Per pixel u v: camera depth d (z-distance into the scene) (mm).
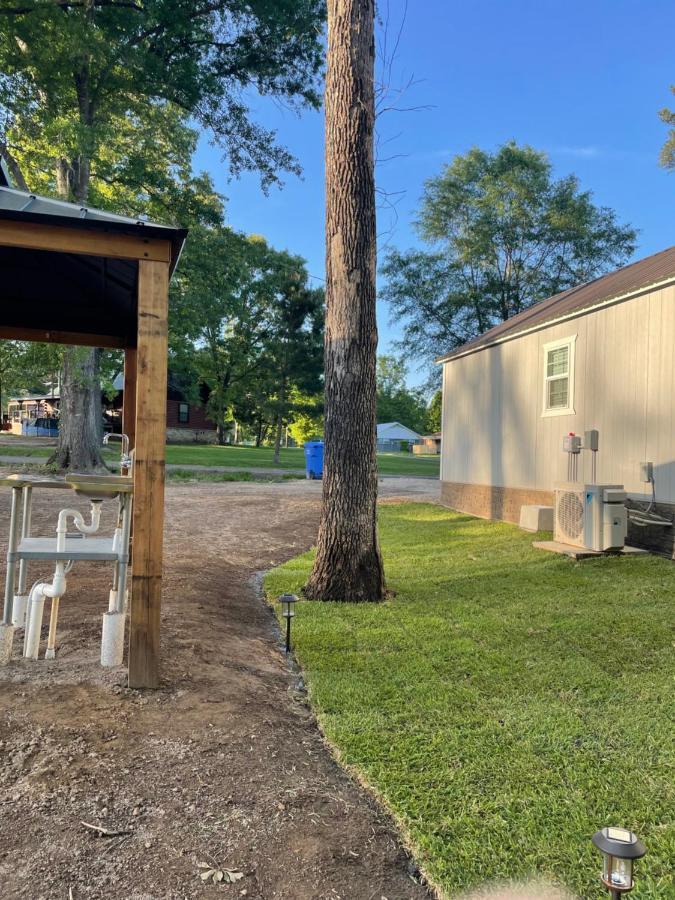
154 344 3219
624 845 1505
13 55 13594
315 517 11523
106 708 2910
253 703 3199
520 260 29844
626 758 2736
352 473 5785
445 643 4426
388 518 12039
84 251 3158
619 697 3473
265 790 2381
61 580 3469
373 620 5055
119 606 3488
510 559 7594
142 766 2463
